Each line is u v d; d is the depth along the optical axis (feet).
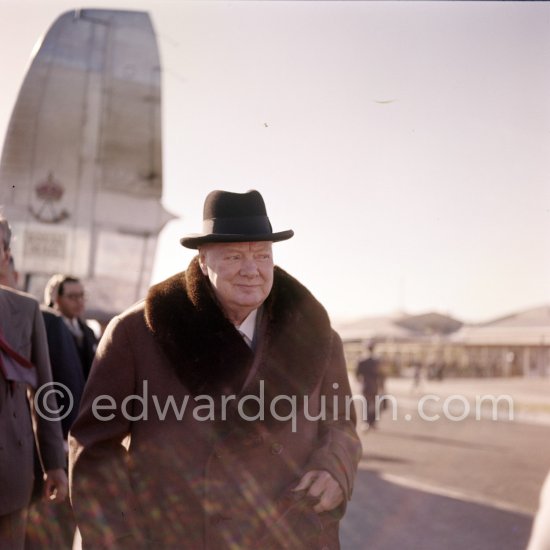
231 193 7.34
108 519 6.99
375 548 16.65
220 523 7.08
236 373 7.22
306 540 7.15
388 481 24.68
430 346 86.12
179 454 7.16
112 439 7.29
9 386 8.95
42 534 11.57
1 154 18.89
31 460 9.26
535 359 75.92
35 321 9.86
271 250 7.42
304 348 7.48
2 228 9.68
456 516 19.84
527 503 21.34
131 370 7.32
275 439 7.29
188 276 7.47
